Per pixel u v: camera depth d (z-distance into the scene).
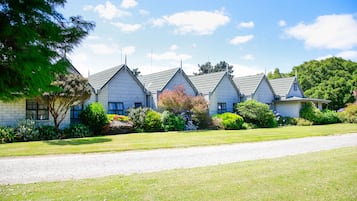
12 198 4.58
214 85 26.94
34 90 3.43
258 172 6.44
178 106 21.31
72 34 3.70
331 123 30.31
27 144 12.30
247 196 4.75
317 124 29.42
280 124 29.03
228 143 12.81
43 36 3.26
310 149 10.87
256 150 10.65
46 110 17.11
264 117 25.67
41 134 15.51
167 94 21.38
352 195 4.79
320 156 8.63
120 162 8.17
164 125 20.42
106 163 8.02
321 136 16.09
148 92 23.56
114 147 11.16
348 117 30.92
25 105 16.34
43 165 7.71
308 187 5.23
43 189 5.13
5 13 2.87
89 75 26.30
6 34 2.83
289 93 33.25
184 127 21.66
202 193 4.89
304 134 16.94
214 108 26.52
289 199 4.61
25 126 15.07
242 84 31.98
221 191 5.00
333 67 49.94
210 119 22.80
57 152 9.98
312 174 6.20
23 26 2.89
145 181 5.68
